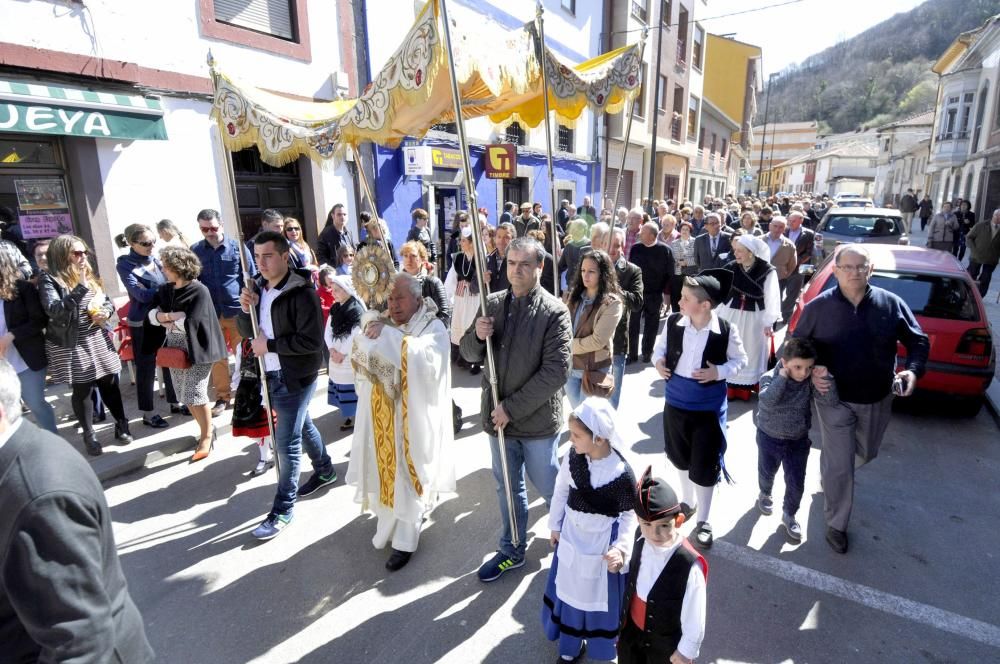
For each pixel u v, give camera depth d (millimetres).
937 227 14570
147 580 3170
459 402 5816
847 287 3154
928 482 4188
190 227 6727
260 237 3404
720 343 3193
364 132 3311
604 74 4434
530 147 14164
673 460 3477
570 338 2871
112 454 4543
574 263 6082
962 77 26078
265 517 3803
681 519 1964
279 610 2930
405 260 5082
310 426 3979
